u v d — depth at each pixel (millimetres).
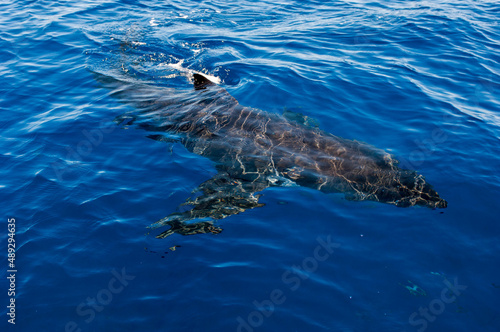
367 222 6355
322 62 11164
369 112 8938
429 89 9820
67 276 5566
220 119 8438
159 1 16188
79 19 14039
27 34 12672
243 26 14141
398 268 5609
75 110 9203
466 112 8938
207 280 5465
